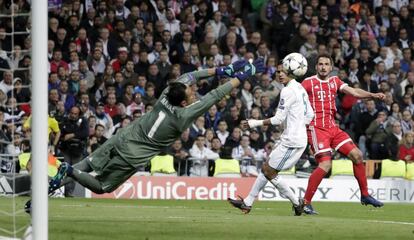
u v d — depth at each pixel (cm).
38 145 2033
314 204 4072
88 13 5109
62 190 4250
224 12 5441
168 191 4369
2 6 4619
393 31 5644
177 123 2448
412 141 4734
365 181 3225
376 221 2830
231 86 2469
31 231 2045
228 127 4797
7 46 4544
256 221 2584
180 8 5375
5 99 4184
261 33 5703
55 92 4588
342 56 5450
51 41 4941
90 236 2167
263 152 4725
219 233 2264
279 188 3023
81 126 4412
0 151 3912
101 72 4972
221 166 4541
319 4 5641
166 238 2155
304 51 5438
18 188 3092
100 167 2484
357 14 5616
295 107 2977
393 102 5112
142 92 4906
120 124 4738
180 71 5122
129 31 5144
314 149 3128
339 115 5091
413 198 4525
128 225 2388
